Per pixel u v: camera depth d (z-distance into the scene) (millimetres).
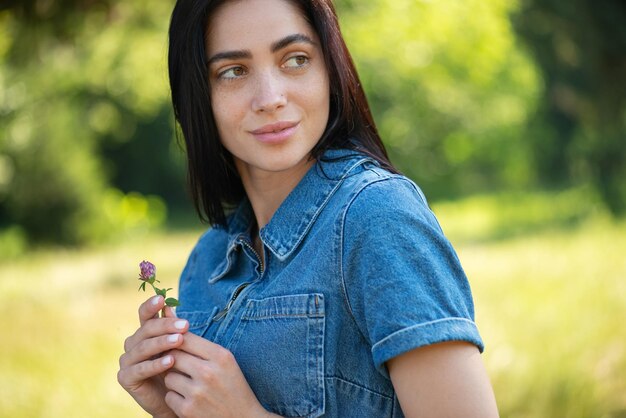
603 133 7043
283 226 1489
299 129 1474
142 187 21297
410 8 9289
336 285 1372
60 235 13875
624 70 5891
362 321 1345
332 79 1501
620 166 10078
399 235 1310
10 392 4695
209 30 1485
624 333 4988
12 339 6145
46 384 4832
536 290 6500
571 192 13352
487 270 7746
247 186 1642
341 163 1474
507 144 17203
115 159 20812
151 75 12516
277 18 1453
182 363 1435
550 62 6758
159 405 1526
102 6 4250
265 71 1458
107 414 4422
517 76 11812
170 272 10078
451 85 13914
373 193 1364
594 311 5520
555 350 4680
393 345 1253
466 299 1357
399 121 15945
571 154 11125
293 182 1559
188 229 16656
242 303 1513
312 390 1382
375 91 14844
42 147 13719
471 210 15914
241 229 1703
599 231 9500
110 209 14656
